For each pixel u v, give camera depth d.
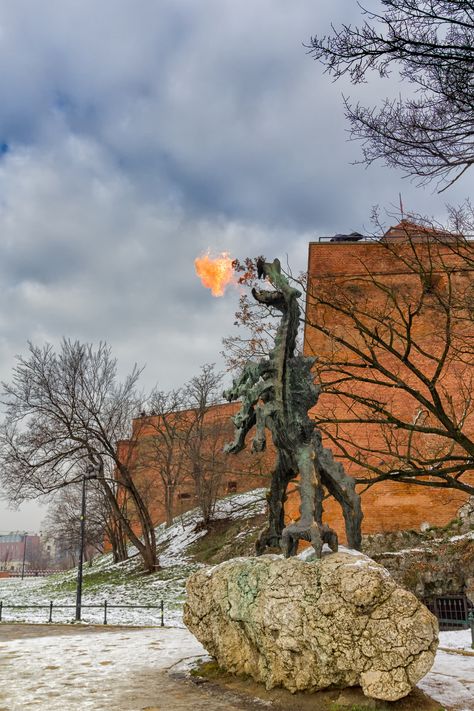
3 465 30.03
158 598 24.70
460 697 7.18
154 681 8.59
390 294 12.86
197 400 39.25
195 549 32.22
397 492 21.12
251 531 30.94
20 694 7.86
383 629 6.38
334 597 6.68
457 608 18.36
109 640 13.87
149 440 44.03
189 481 41.84
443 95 7.91
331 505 21.42
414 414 20.97
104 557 48.88
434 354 21.64
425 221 11.01
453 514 20.53
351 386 21.88
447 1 6.96
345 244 23.47
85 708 7.05
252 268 10.80
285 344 8.27
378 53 7.50
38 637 14.86
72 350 32.88
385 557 19.53
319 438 8.70
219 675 8.42
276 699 7.03
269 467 22.56
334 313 21.80
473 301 11.02
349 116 8.88
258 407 8.45
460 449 20.09
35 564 114.06
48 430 30.84
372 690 6.32
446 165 8.21
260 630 7.38
